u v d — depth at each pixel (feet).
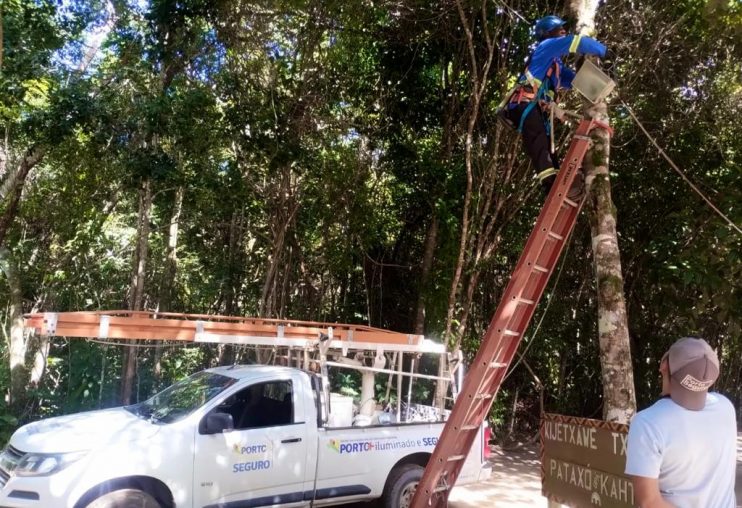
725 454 8.01
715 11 23.52
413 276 40.16
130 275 40.16
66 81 30.09
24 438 16.11
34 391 29.07
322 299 40.27
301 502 17.80
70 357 32.07
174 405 18.17
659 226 33.83
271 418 18.58
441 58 35.42
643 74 31.22
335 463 18.48
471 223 33.27
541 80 14.84
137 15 31.30
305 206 37.35
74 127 27.96
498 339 13.15
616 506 11.59
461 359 23.07
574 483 12.69
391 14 33.12
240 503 16.78
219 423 16.67
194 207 37.60
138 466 15.35
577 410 41.09
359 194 36.45
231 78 31.91
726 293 27.84
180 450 16.07
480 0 29.32
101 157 30.76
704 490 7.79
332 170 35.58
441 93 35.86
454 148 35.68
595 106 14.16
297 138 33.12
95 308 38.06
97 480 14.83
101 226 35.96
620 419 13.74
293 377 18.86
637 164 34.09
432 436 20.49
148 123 27.81
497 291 38.55
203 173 32.60
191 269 42.83
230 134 31.63
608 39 30.71
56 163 33.60
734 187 27.76
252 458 17.07
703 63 31.91
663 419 7.93
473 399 13.19
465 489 25.73
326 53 33.76
